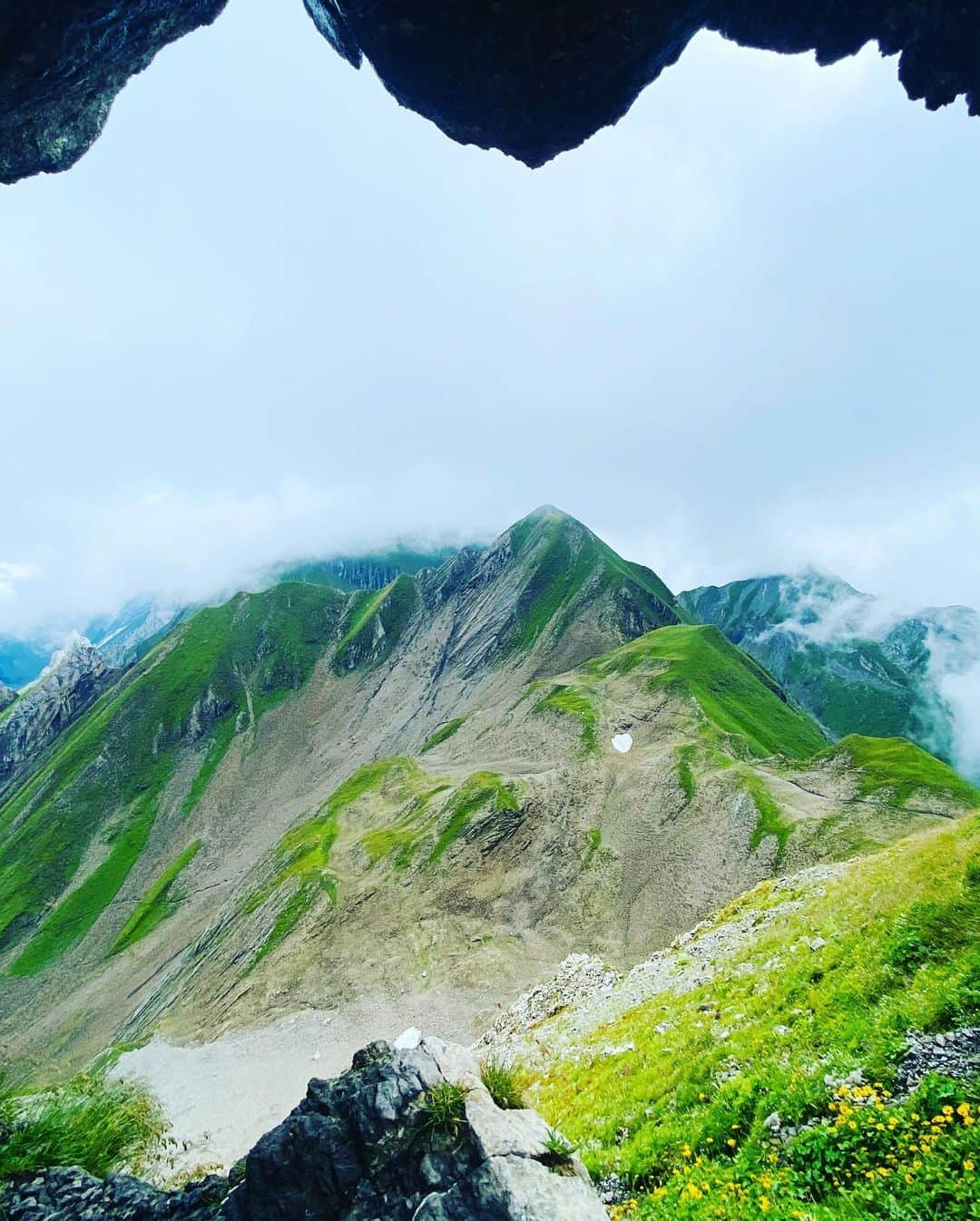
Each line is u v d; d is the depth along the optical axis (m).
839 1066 14.10
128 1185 12.28
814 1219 10.16
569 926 99.62
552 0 23.14
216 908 175.50
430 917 106.88
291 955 105.50
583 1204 9.35
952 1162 10.15
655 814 118.88
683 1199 12.56
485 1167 9.85
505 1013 44.97
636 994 31.55
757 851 97.88
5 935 196.88
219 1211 11.25
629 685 182.50
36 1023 145.00
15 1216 11.53
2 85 20.55
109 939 184.50
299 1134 11.17
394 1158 10.52
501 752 171.50
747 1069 16.48
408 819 139.38
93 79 23.14
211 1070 83.19
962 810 96.06
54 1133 12.98
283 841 151.88
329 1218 10.20
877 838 92.12
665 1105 17.36
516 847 119.25
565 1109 20.97
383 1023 85.19
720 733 145.62
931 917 17.56
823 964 19.50
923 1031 13.84
